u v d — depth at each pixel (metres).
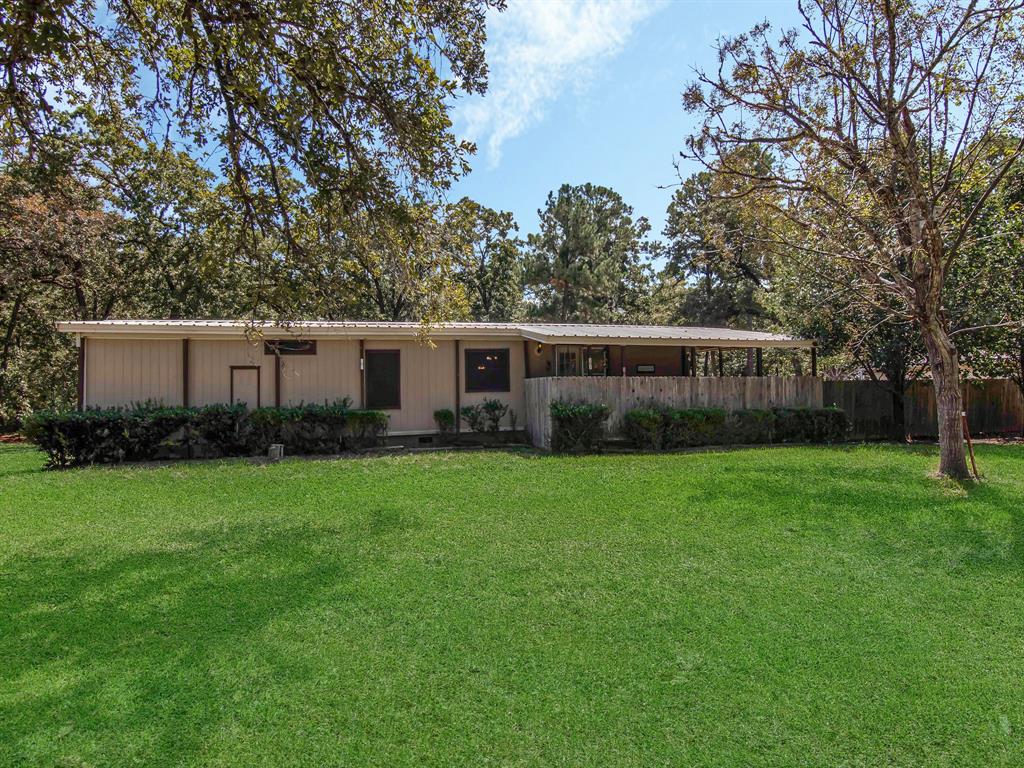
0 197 16.12
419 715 2.80
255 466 10.30
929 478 8.68
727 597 4.22
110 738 2.62
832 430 14.23
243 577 4.65
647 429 12.56
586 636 3.62
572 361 15.80
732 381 14.23
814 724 2.73
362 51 6.32
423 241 7.41
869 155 8.84
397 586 4.43
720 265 28.66
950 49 8.38
